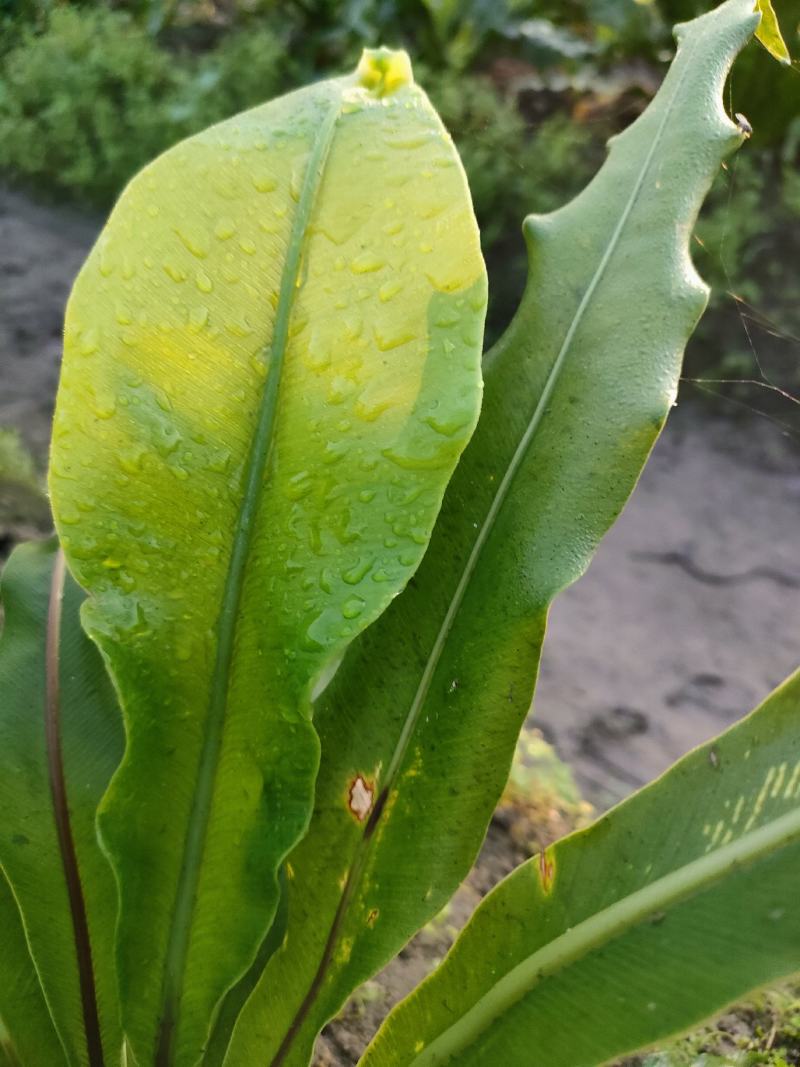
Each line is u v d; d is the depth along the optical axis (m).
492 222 1.16
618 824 0.20
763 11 0.24
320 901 0.22
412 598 0.22
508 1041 0.19
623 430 0.21
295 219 0.15
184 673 0.17
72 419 0.16
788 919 0.18
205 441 0.16
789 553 0.89
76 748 0.22
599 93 1.23
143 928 0.19
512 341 0.23
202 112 1.38
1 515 0.60
